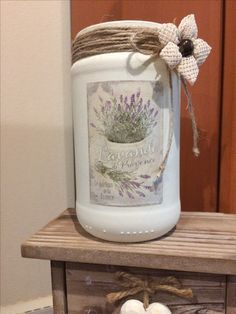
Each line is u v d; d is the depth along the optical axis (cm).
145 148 38
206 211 55
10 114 61
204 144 55
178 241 41
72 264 41
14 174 62
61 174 65
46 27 61
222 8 51
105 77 37
